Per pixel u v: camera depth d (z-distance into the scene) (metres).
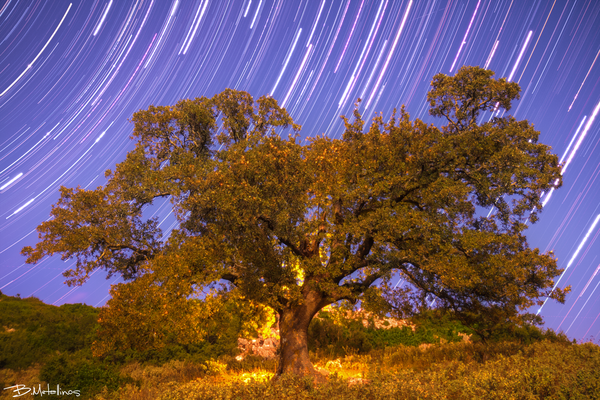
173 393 8.52
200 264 11.55
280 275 12.41
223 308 12.14
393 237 12.55
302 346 13.21
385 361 15.55
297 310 13.70
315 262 12.70
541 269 12.58
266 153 12.18
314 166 12.84
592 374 8.08
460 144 14.45
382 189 13.16
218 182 11.50
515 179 14.16
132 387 10.52
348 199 13.51
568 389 7.29
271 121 15.70
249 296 12.11
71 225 12.88
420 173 14.32
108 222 13.13
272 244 12.57
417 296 13.47
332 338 19.66
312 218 13.25
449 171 14.70
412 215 12.61
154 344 10.95
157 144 15.09
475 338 18.53
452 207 13.30
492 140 14.62
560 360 9.82
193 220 11.78
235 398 8.19
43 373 10.95
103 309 10.70
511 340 16.41
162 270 10.81
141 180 13.64
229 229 11.57
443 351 15.92
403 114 14.91
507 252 13.32
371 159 14.30
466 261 12.57
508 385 7.40
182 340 11.20
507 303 13.17
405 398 7.61
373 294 12.37
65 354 11.80
